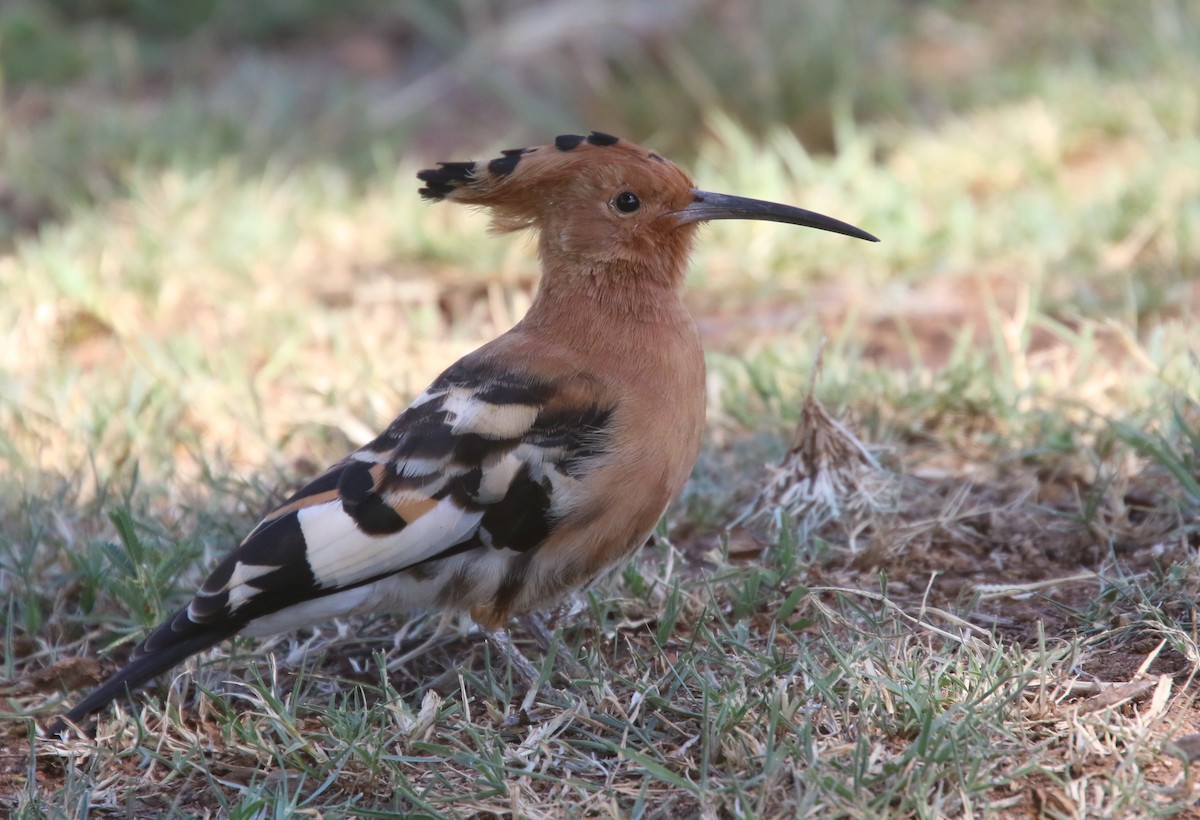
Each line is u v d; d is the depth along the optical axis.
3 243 15.86
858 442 9.77
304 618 7.85
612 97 19.14
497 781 7.10
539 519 7.99
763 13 19.72
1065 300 13.12
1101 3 19.91
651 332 8.52
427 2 21.92
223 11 22.27
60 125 18.06
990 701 7.31
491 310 14.30
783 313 13.94
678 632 8.82
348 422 11.46
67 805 7.25
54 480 10.80
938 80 18.91
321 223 16.00
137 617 9.01
